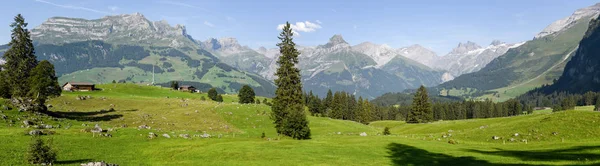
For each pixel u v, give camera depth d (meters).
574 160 44.91
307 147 59.88
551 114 84.56
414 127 121.19
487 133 77.38
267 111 128.25
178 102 146.12
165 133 71.50
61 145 51.47
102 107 123.25
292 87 88.94
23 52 103.50
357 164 46.94
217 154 52.75
